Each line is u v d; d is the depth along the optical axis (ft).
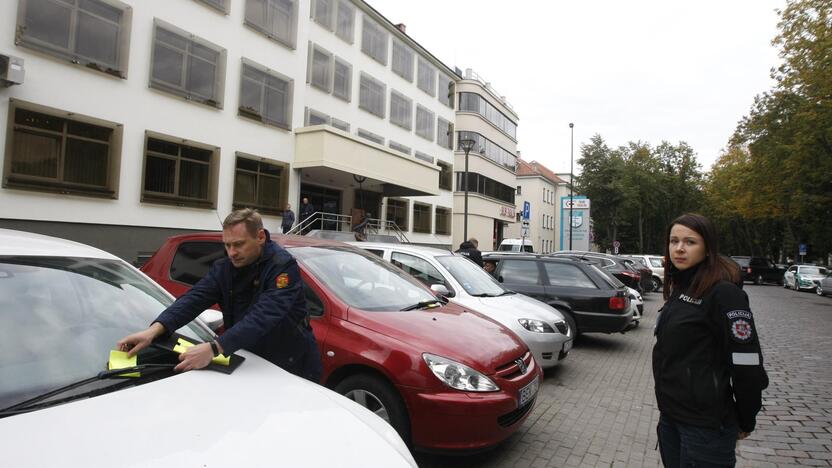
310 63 75.56
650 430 16.29
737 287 7.62
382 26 92.32
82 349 7.00
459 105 120.98
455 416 11.50
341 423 6.48
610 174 171.42
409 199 101.35
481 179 124.06
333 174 72.84
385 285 15.51
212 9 56.49
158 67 51.13
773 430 16.92
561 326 22.04
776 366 27.02
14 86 40.45
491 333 14.06
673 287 8.46
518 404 12.73
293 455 5.49
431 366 11.76
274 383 7.34
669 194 175.22
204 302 8.80
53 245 8.74
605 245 187.32
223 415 6.02
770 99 82.99
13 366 6.22
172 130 52.34
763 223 152.25
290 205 66.18
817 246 117.80
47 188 42.37
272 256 9.19
